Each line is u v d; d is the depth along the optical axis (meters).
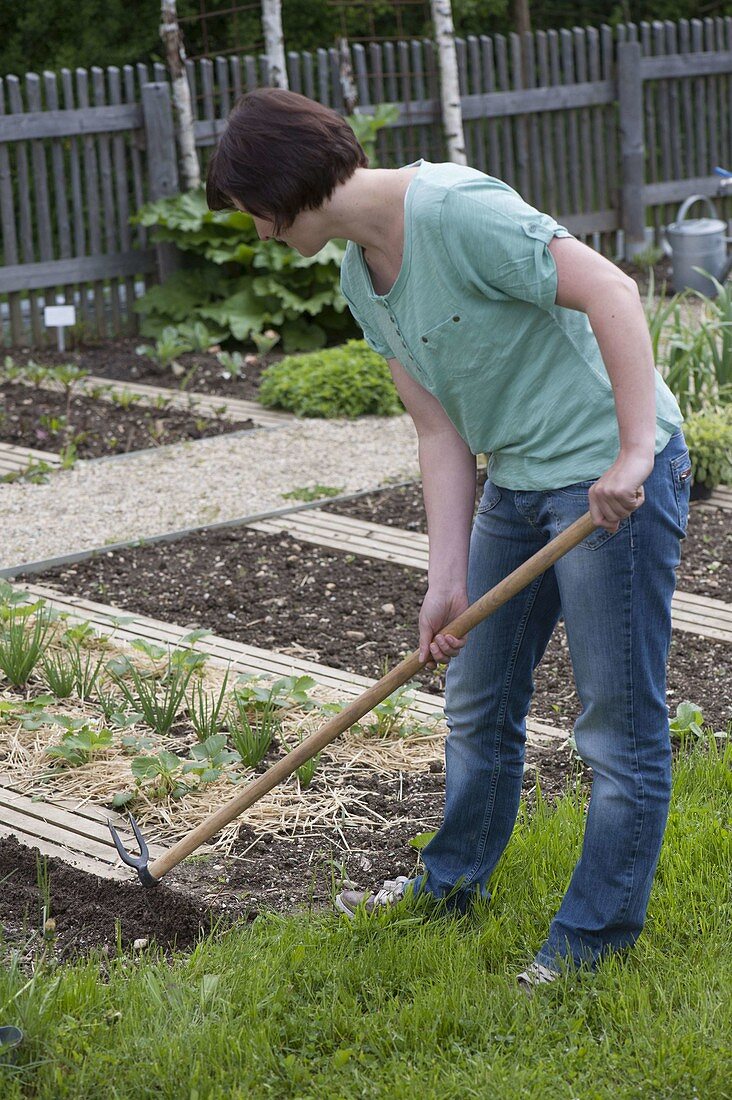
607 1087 2.45
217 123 11.89
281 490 7.06
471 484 2.87
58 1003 2.66
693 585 5.58
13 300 10.96
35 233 16.75
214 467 7.51
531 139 13.21
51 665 4.55
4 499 6.96
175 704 4.21
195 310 10.94
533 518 2.70
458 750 2.97
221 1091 2.41
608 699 2.65
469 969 2.80
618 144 13.66
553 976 2.79
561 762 3.99
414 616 5.32
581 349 2.55
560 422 2.58
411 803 3.75
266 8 11.86
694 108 14.32
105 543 6.24
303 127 2.44
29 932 3.12
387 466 7.50
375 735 4.18
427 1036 2.59
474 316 2.48
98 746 3.94
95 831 3.62
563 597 2.65
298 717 4.29
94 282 11.23
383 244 2.51
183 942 3.09
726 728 4.15
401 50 12.61
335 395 8.68
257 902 3.22
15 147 11.04
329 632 5.17
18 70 18.28
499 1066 2.49
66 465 7.51
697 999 2.70
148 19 18.47
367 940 2.95
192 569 5.91
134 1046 2.55
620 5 21.41
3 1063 2.49
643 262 13.44
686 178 14.31
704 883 3.18
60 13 18.41
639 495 2.45
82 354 10.73
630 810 2.69
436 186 2.42
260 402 8.98
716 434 6.60
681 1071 2.46
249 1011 2.65
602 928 2.77
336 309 10.49
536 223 2.39
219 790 3.81
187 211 10.92
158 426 8.22
